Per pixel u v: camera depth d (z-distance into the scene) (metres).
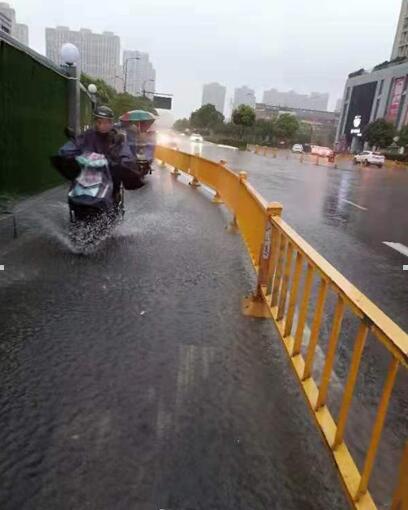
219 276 5.75
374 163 51.53
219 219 9.41
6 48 7.10
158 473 2.52
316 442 2.85
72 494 2.36
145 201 11.16
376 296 5.52
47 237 6.83
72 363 3.52
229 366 3.64
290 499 2.42
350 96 123.62
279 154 67.06
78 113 11.50
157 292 5.07
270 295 4.50
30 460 2.56
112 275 5.50
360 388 3.51
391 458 2.78
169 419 2.96
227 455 2.69
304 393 3.07
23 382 3.25
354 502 2.18
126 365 3.54
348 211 12.34
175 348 3.86
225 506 2.35
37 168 8.98
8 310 4.36
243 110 104.00
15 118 7.62
